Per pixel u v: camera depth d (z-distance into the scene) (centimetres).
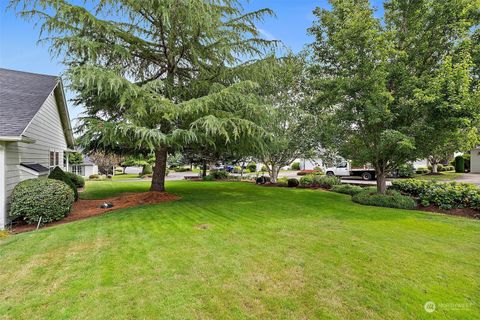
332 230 471
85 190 1169
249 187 1207
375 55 666
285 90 1131
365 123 727
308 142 1131
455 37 661
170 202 766
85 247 385
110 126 606
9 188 575
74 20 643
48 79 917
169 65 840
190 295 254
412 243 401
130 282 279
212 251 367
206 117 610
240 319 221
